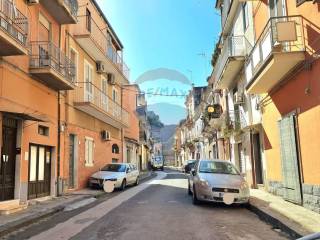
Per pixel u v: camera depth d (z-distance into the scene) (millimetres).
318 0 9305
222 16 24969
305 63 10602
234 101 23000
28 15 14086
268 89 14430
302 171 11383
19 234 8562
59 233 8414
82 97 20500
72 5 17312
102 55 22891
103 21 26219
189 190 16922
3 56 12117
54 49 15711
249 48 17859
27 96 13914
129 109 39156
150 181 28625
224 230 8586
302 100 11172
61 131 17359
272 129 14734
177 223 9406
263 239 7645
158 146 94688
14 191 12984
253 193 15703
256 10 16078
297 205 11719
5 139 12594
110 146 28375
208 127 33344
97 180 20109
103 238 7680
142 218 10180
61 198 15547
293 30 10625
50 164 16500
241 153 22188
